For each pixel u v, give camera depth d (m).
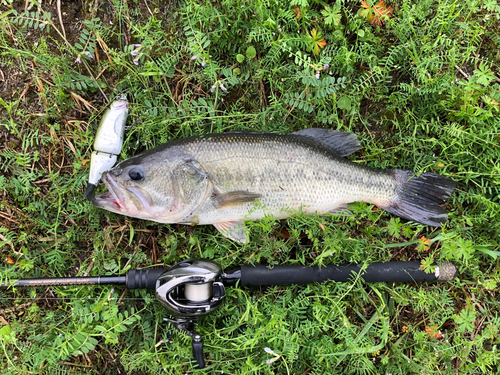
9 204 0.48
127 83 0.48
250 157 0.45
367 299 0.49
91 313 0.45
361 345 0.46
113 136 0.47
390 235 0.51
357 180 0.47
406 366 0.48
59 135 0.49
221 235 0.48
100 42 0.48
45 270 0.48
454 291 0.51
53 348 0.43
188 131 0.48
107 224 0.49
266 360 0.45
